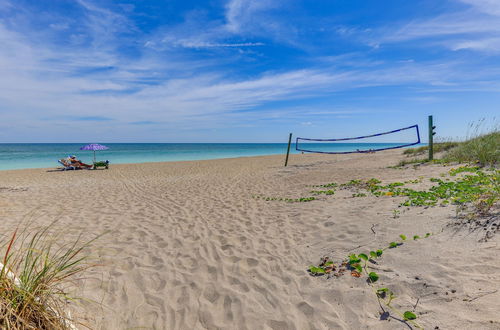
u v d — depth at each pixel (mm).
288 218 5902
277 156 32156
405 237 3730
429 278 2779
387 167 11906
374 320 2467
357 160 17562
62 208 7293
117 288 3387
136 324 2764
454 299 2410
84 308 2877
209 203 7742
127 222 6012
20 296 1931
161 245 4734
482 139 9906
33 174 16078
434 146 14172
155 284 3510
